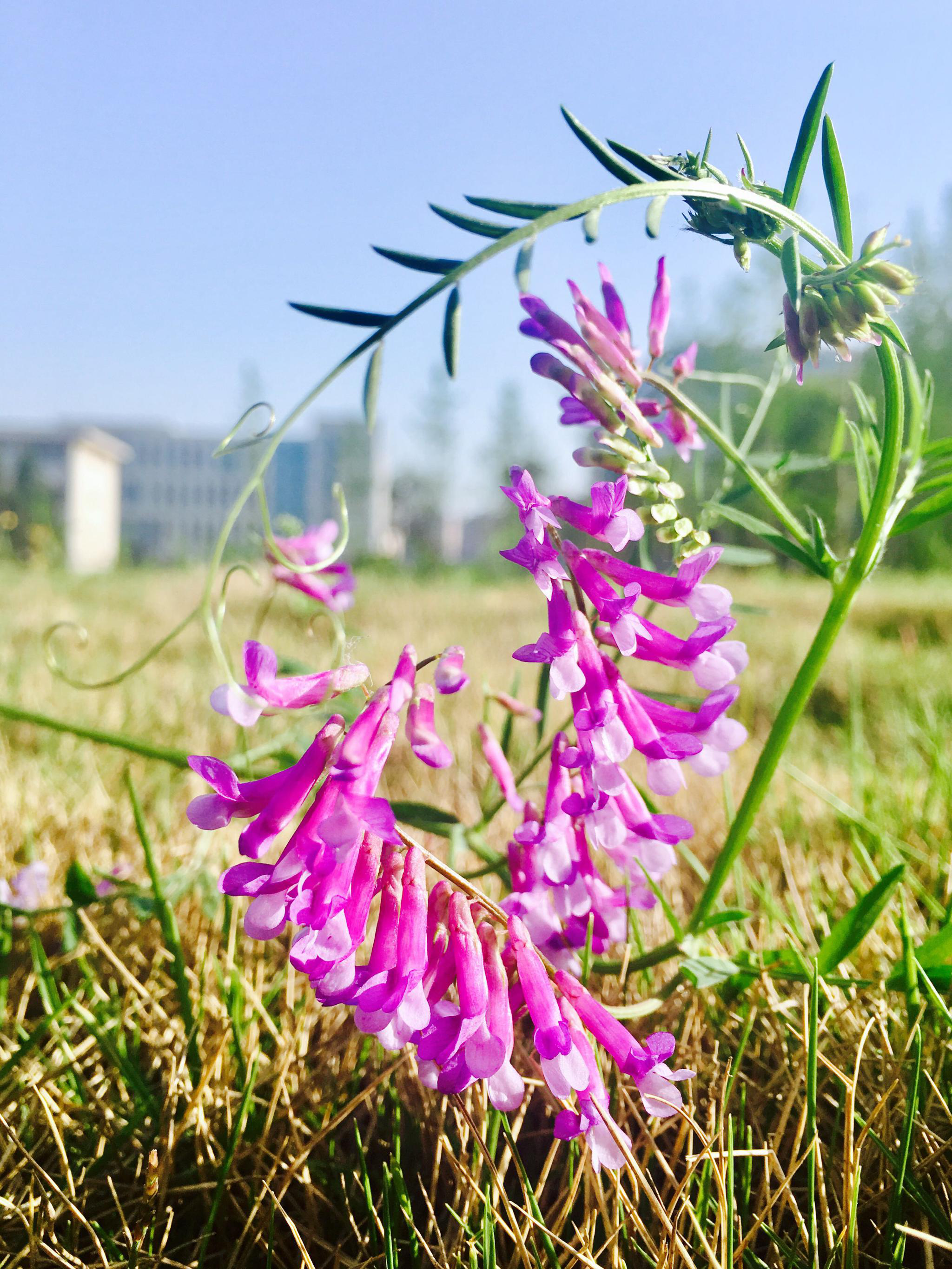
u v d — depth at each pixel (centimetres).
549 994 9
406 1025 8
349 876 8
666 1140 11
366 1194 10
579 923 11
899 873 12
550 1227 10
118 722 30
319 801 9
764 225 10
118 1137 11
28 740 29
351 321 10
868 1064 12
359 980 8
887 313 10
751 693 38
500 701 14
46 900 17
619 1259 9
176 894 15
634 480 11
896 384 12
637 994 14
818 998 12
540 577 9
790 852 20
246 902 16
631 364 11
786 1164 11
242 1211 11
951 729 28
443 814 14
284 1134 11
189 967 15
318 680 9
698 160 11
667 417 13
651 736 10
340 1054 13
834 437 16
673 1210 9
